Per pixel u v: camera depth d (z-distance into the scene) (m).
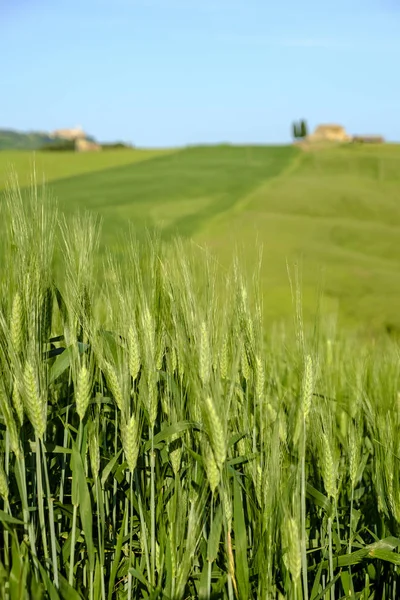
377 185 73.50
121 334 3.20
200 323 2.93
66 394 3.49
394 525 3.37
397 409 3.75
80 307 3.13
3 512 2.63
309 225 57.12
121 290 3.21
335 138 120.75
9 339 2.78
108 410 3.38
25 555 2.66
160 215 56.34
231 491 3.14
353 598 3.23
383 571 3.54
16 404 2.76
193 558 3.07
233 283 3.26
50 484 3.34
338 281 40.78
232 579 2.90
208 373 2.81
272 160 91.88
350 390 4.55
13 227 3.03
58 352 3.16
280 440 3.32
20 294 2.87
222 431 2.72
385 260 48.66
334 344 5.68
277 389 4.27
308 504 3.58
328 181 75.56
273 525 2.91
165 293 3.21
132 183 75.88
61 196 65.81
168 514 2.98
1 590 2.49
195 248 3.21
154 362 3.08
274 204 63.78
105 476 2.95
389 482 3.29
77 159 93.25
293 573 2.79
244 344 3.24
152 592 2.81
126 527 3.15
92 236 3.29
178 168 88.00
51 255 3.20
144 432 3.40
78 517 3.10
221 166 88.62
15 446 2.70
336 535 3.40
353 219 60.31
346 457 3.97
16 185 3.08
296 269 3.20
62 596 2.75
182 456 3.21
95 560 3.10
